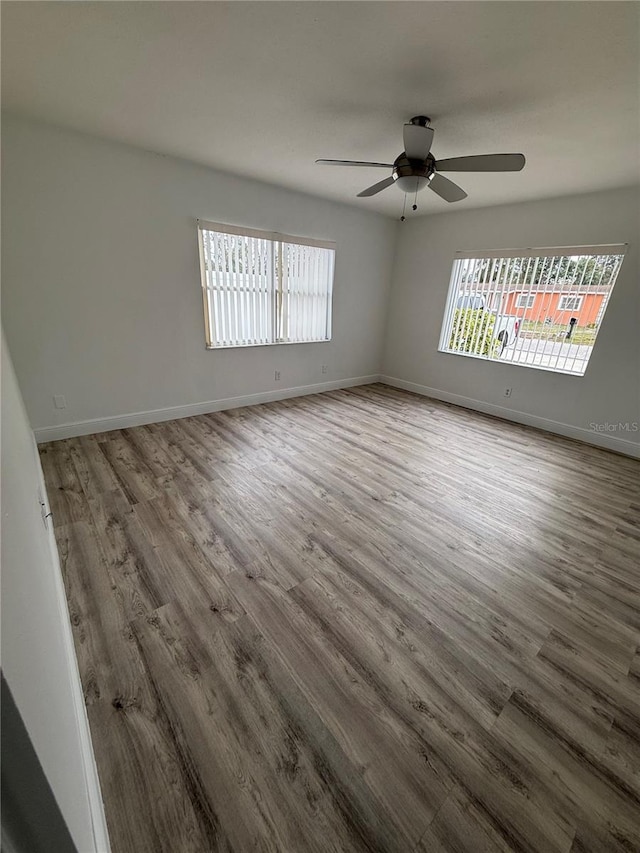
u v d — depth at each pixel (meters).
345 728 1.20
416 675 1.39
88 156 2.75
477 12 1.39
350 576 1.85
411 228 5.03
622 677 1.43
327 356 5.09
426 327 5.14
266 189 3.74
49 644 0.79
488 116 2.16
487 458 3.34
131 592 1.68
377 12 1.41
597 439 3.76
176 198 3.22
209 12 1.45
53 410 3.09
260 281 4.04
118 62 1.79
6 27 1.54
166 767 1.08
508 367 4.35
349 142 2.64
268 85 1.95
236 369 4.18
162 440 3.30
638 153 2.53
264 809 1.00
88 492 2.45
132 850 0.92
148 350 3.46
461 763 1.13
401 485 2.78
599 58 1.61
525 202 3.88
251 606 1.64
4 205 2.53
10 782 0.40
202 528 2.14
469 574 1.92
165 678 1.32
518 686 1.37
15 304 2.73
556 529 2.35
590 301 3.63
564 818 1.02
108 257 3.03
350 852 0.93
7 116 2.40
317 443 3.44
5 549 0.52
